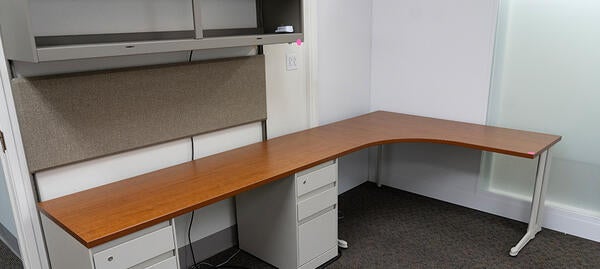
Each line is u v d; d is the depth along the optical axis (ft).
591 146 8.16
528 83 8.70
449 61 9.59
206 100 7.23
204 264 7.84
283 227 7.18
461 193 10.21
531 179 9.05
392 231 9.04
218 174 6.41
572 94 8.18
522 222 9.30
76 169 6.02
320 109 9.79
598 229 8.29
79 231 4.63
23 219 5.66
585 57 7.88
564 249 8.12
